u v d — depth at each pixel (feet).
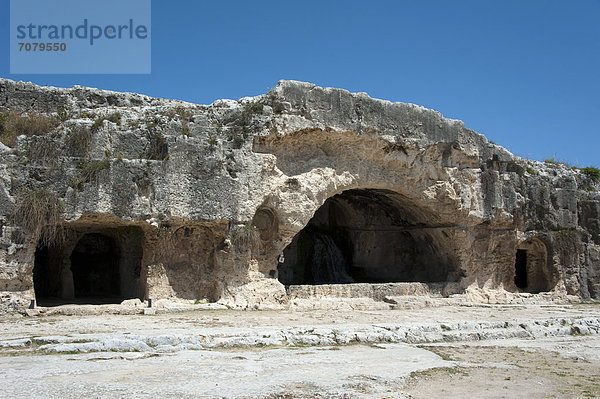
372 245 95.04
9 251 53.47
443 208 80.64
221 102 72.23
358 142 73.87
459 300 78.74
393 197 83.82
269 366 32.63
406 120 76.23
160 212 59.77
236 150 64.95
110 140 60.44
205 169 62.54
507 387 31.63
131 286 68.69
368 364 34.81
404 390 29.58
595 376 35.63
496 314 65.31
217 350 38.22
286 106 68.33
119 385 26.89
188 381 28.22
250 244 64.95
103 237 76.84
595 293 89.56
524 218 86.74
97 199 56.90
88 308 56.08
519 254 95.09
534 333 52.70
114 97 74.90
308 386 28.09
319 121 70.03
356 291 73.41
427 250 90.79
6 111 66.13
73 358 33.30
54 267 69.97
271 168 67.41
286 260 92.73
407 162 77.25
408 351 40.83
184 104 78.79
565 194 90.22
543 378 34.45
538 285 90.74
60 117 63.77
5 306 53.06
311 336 42.93
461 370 35.42
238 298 63.57
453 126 80.28
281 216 67.82
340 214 98.12
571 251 89.10
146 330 43.62
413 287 78.43
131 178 58.85
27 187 54.80
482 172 83.61
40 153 55.88
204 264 64.95
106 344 36.42
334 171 72.79
